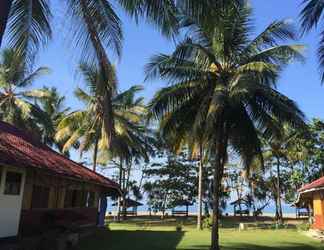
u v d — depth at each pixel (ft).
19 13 29.09
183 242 65.98
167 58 56.49
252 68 54.44
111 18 30.91
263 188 176.96
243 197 182.39
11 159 42.83
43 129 125.08
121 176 153.69
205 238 73.10
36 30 29.25
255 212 180.14
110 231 86.12
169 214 207.82
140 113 112.98
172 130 61.93
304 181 149.79
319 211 89.40
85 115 104.17
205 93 60.08
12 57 29.96
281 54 57.62
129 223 130.93
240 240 71.31
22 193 51.19
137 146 122.21
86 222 81.00
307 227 98.48
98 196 89.30
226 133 60.95
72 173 57.62
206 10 26.96
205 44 58.34
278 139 61.05
